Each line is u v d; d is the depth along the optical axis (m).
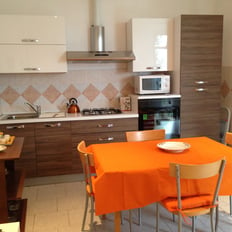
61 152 3.61
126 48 4.20
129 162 2.13
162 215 2.79
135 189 1.99
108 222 2.68
